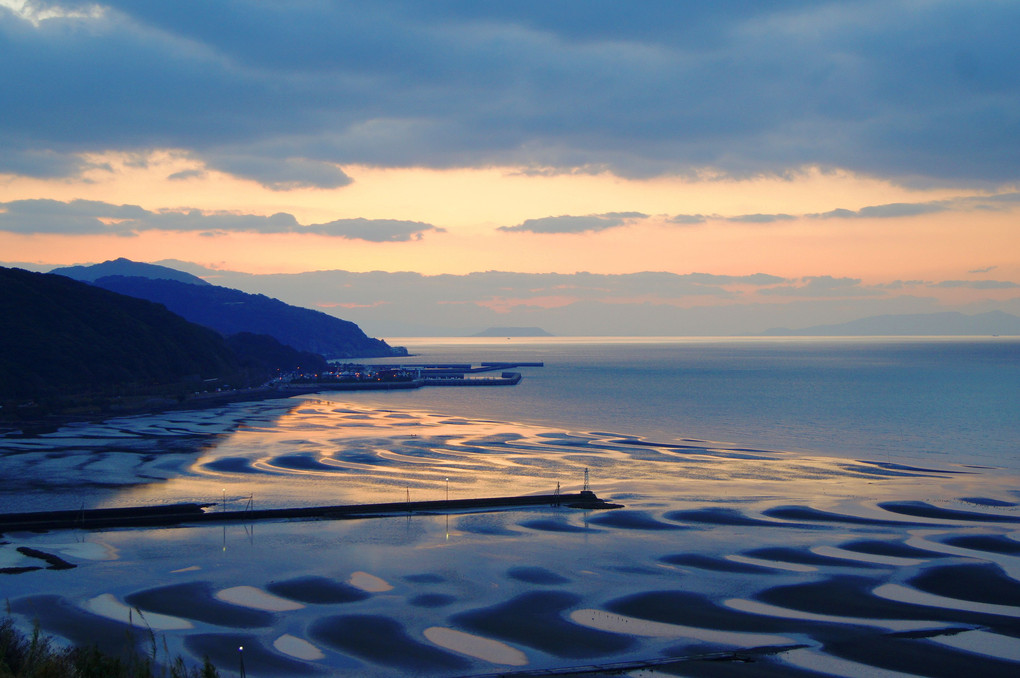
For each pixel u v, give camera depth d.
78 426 137.75
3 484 82.75
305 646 40.47
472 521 67.12
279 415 161.25
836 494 78.38
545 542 60.09
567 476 88.81
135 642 40.56
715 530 63.47
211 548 58.66
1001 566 53.44
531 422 147.38
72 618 43.78
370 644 40.75
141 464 95.69
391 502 73.56
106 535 62.66
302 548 58.69
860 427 137.88
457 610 45.53
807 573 52.09
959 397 197.38
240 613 44.84
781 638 41.69
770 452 107.50
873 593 48.22
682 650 40.19
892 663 38.69
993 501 74.69
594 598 47.53
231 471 91.00
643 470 92.88
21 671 31.77
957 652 39.91
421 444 113.25
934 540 60.06
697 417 155.75
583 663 38.72
